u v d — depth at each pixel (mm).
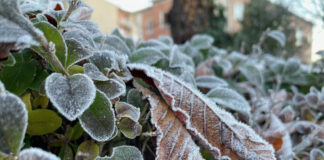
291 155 254
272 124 292
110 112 137
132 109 155
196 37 556
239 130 187
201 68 472
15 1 114
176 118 176
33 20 168
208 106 184
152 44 322
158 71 187
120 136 185
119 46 232
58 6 219
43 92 143
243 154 176
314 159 260
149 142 217
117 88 151
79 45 151
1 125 103
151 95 182
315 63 564
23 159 101
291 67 500
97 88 151
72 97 123
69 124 173
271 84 523
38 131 145
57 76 129
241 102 249
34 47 135
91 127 132
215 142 174
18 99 106
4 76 145
